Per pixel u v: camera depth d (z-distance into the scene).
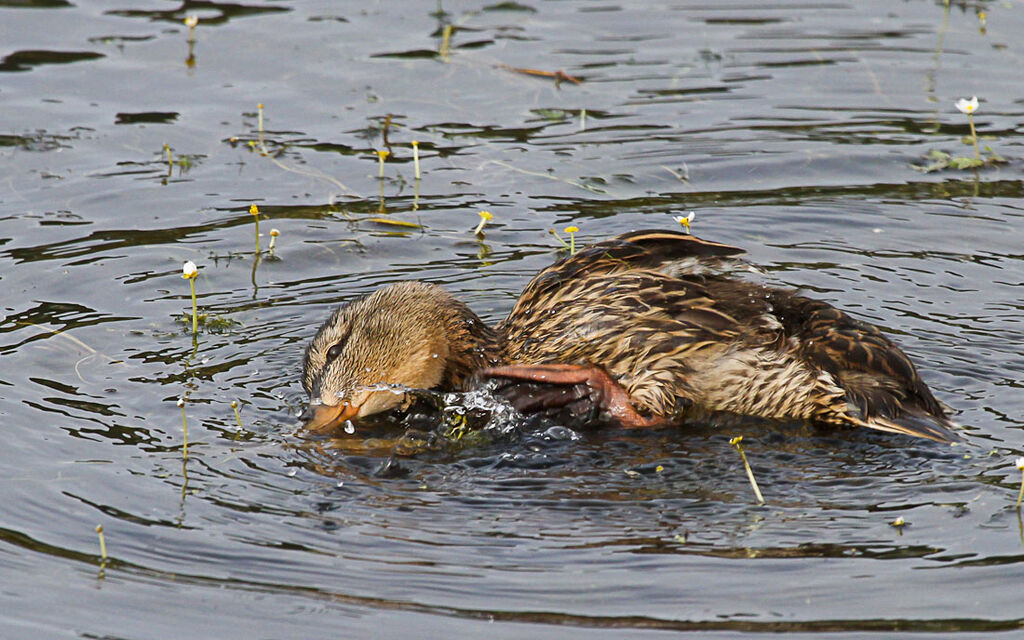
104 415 10.99
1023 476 9.66
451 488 9.91
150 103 18.08
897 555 8.70
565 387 11.39
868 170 16.55
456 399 11.91
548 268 12.52
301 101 18.31
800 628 7.96
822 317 11.07
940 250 14.43
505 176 16.39
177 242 14.66
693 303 11.28
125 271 13.95
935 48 20.19
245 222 15.18
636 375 11.16
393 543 9.04
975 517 9.14
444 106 18.31
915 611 8.07
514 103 18.45
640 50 20.30
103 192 15.70
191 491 9.79
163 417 11.05
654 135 17.56
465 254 14.53
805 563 8.62
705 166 16.67
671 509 9.45
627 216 15.33
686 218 13.30
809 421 10.82
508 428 11.11
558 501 9.63
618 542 8.98
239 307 13.34
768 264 14.12
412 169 16.52
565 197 15.87
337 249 14.61
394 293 12.56
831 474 9.91
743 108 18.39
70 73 18.81
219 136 17.23
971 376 11.51
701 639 7.89
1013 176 16.31
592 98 18.64
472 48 20.23
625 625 8.04
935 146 17.16
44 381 11.56
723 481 9.90
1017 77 19.06
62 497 9.66
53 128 17.23
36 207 15.28
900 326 12.57
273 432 10.92
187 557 8.91
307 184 16.11
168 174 16.23
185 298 13.48
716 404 11.02
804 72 19.47
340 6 21.75
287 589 8.53
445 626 8.09
